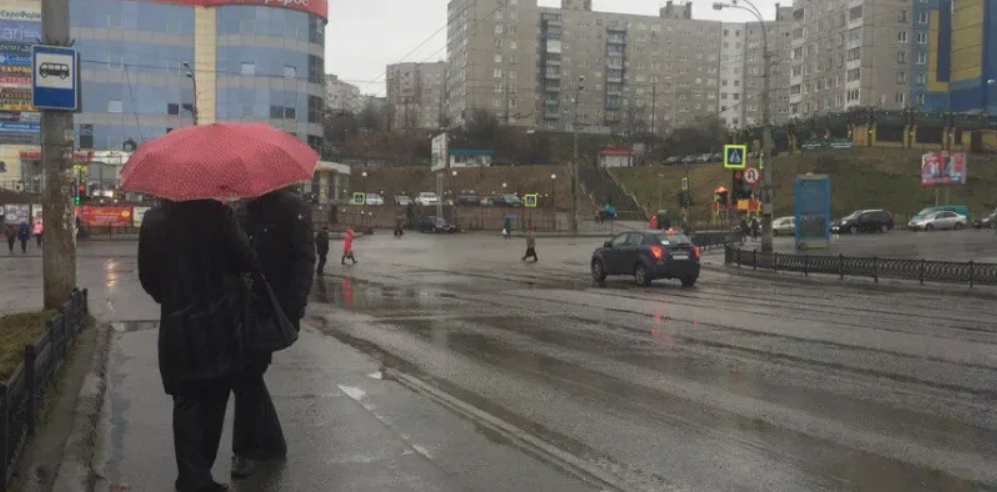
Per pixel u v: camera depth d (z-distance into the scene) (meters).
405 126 145.25
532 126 135.25
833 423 6.76
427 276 25.34
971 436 6.35
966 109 97.69
